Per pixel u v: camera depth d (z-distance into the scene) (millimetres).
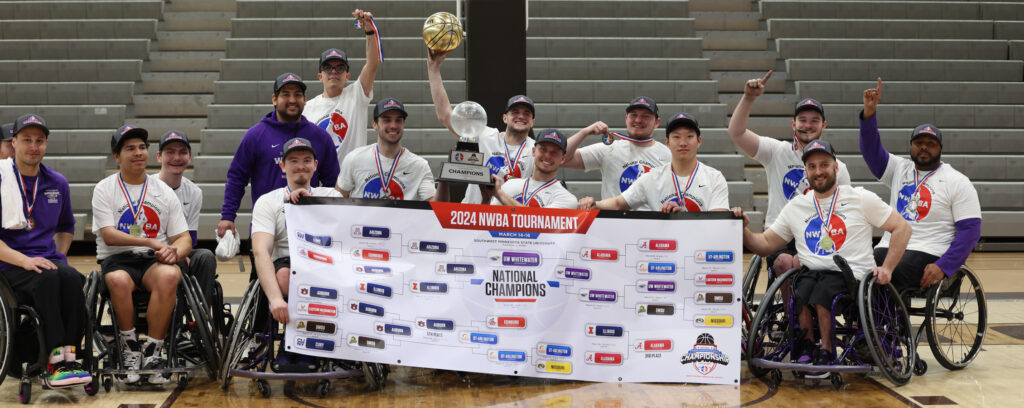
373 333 4188
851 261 4398
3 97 10859
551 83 11133
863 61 11719
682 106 10953
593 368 4293
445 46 5281
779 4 12516
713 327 4316
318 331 4148
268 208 4348
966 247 4637
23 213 4223
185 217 5133
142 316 4602
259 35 11758
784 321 4812
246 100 10883
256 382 4336
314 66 11141
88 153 10359
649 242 4320
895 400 4074
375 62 5672
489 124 6426
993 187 10383
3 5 11914
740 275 4316
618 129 10719
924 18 12539
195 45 11727
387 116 4707
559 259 4289
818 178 4434
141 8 12039
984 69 11758
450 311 4238
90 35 11727
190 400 4062
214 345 4422
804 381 4465
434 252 4242
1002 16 12578
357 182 4832
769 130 11172
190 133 10820
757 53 12008
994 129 11125
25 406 3957
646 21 12055
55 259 4367
